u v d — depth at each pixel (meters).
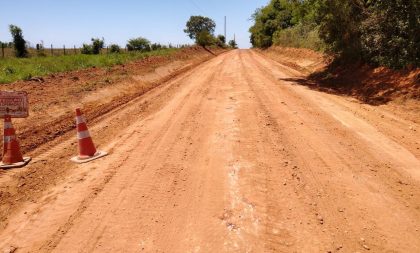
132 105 10.45
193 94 11.88
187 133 7.22
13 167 5.78
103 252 3.54
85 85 12.15
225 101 10.41
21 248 3.69
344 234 3.72
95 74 14.71
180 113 9.03
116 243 3.66
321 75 16.59
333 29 15.85
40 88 11.12
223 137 6.86
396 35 11.98
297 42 33.16
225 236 3.70
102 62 19.19
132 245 3.62
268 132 7.12
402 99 9.88
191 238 3.69
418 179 5.02
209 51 52.06
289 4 17.81
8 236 3.91
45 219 4.20
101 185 4.96
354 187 4.76
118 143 6.78
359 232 3.76
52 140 7.21
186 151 6.17
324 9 15.09
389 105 9.84
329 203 4.34
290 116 8.45
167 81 16.41
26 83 11.67
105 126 8.09
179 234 3.77
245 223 3.92
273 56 37.12
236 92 12.01
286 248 3.50
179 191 4.71
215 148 6.27
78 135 6.06
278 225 3.88
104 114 9.40
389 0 11.75
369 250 3.47
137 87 14.01
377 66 12.97
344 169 5.33
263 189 4.69
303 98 10.95
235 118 8.27
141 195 4.63
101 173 5.38
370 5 13.85
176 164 5.61
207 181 4.97
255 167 5.40
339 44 15.85
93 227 3.96
